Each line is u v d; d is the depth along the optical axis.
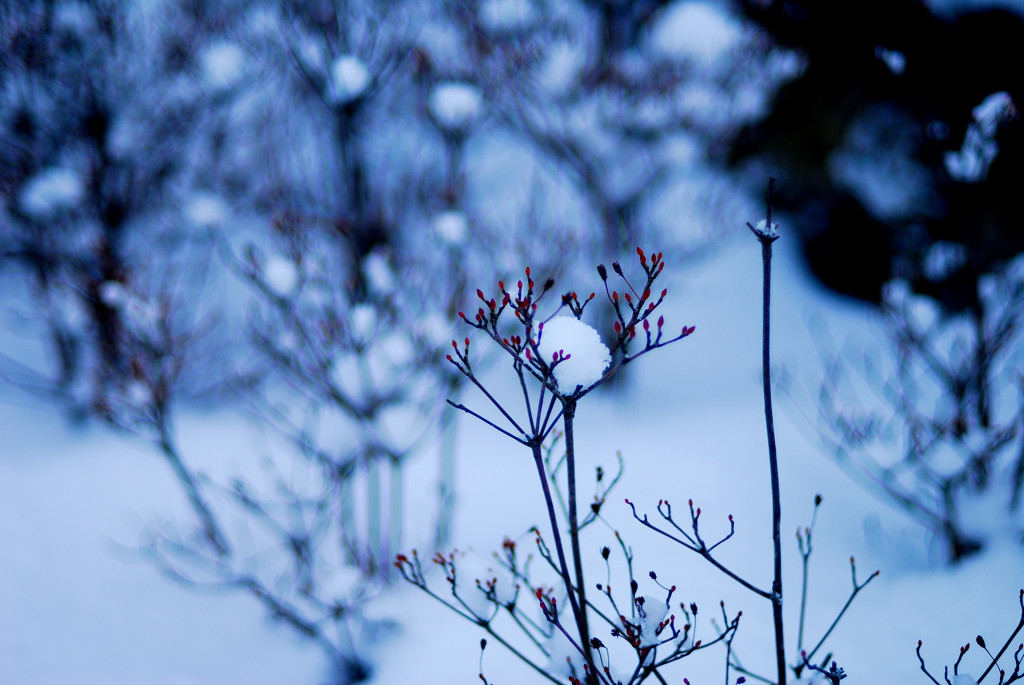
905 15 5.75
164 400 4.59
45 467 6.61
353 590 3.71
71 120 6.55
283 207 6.55
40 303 6.67
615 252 6.96
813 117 7.96
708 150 7.26
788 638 3.50
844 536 4.74
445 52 6.24
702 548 2.11
